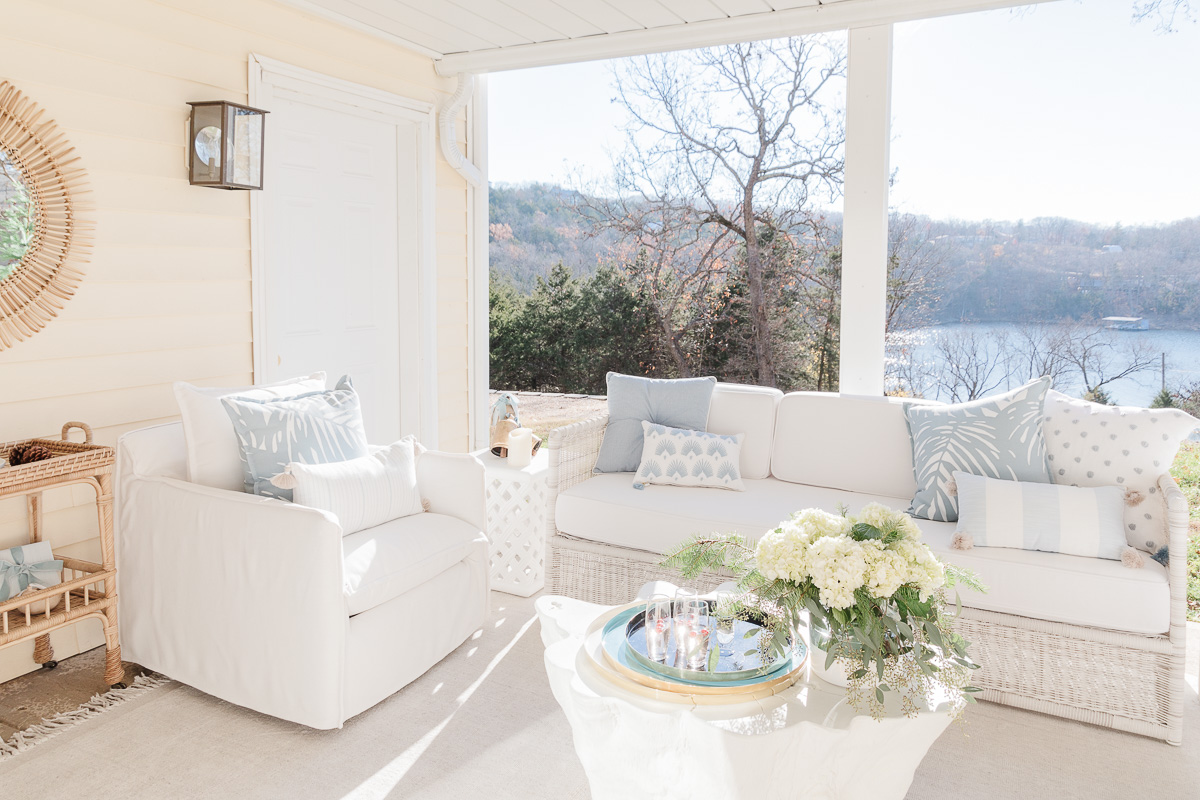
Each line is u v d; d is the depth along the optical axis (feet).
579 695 5.77
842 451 11.07
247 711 8.34
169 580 8.54
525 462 11.96
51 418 9.18
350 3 11.85
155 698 8.58
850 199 11.79
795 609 5.77
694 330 25.76
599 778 6.05
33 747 7.62
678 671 5.95
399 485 9.37
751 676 5.95
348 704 7.86
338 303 13.69
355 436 9.60
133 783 7.06
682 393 11.83
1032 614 8.21
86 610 8.36
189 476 8.94
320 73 12.30
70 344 9.32
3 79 8.45
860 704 5.65
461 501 9.94
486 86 16.19
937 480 9.56
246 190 11.38
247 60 11.20
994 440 9.38
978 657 8.57
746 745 5.18
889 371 22.47
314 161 13.00
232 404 8.77
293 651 7.73
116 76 9.56
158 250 10.21
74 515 9.43
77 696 8.64
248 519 7.91
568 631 6.84
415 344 15.05
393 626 8.39
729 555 6.54
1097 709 8.13
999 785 7.22
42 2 8.75
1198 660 9.81
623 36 13.14
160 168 10.16
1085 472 9.12
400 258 14.94
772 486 11.19
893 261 22.11
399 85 13.98
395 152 14.73
